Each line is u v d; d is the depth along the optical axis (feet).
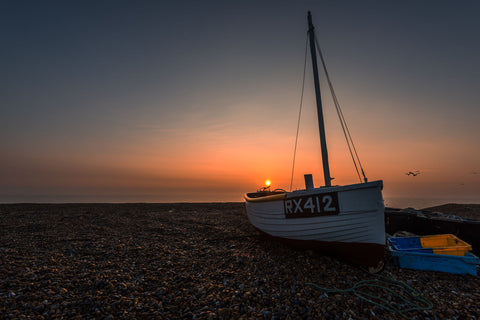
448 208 49.47
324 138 30.37
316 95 31.30
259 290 15.29
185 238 29.81
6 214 46.98
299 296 14.51
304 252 22.81
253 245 26.25
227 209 60.18
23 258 21.12
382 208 16.52
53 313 12.66
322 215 19.12
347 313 12.84
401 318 12.56
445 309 13.44
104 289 15.47
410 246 23.20
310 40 32.35
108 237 29.73
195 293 15.10
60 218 43.09
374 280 17.04
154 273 18.38
